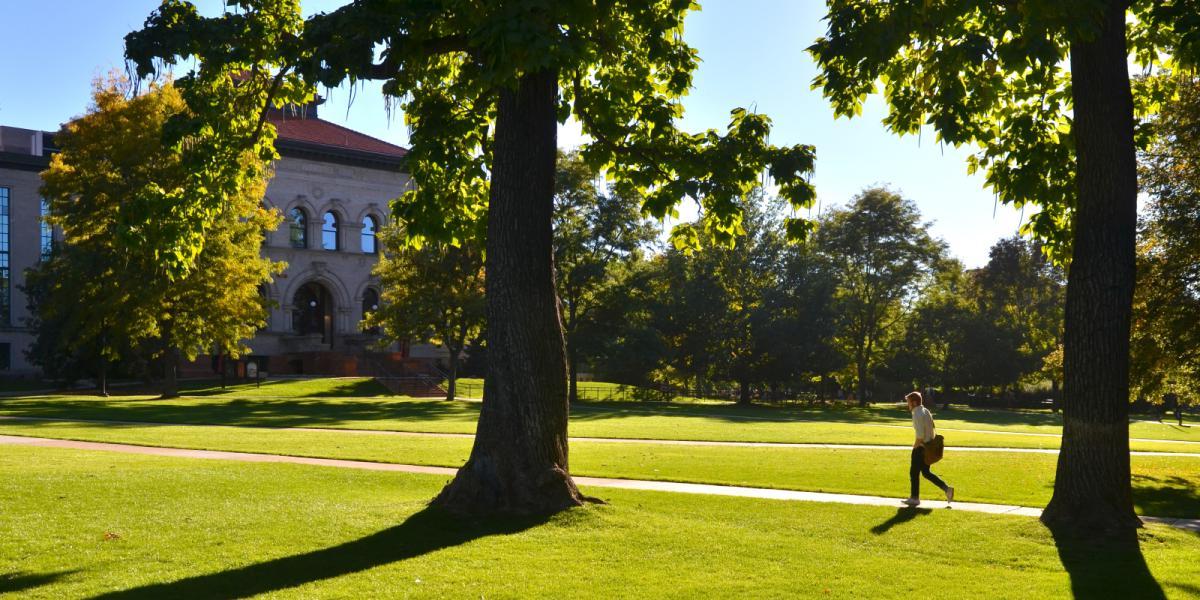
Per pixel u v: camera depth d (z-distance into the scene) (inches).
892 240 2829.7
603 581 375.9
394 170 2874.0
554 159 547.8
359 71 472.1
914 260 2824.8
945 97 519.2
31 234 2684.5
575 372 2529.5
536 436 525.0
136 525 466.0
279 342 2657.5
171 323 1731.1
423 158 587.2
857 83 583.8
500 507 510.3
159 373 2349.9
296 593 345.4
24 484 578.6
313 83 481.1
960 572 410.6
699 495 626.8
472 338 2282.2
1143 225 1008.2
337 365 2578.7
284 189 2662.4
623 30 601.9
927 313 3144.7
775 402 2950.3
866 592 370.0
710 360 2773.1
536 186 535.5
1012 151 644.1
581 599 348.5
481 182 667.4
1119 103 507.8
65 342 1649.9
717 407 2365.9
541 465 523.8
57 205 1646.2
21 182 2674.7
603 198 2418.8
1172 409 3095.5
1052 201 645.3
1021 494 679.7
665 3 589.9
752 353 2709.2
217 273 1667.1
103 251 1633.9
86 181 1596.9
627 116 661.3
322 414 1530.5
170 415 1387.8
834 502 609.0
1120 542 474.3
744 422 1596.9
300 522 482.9
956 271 3014.3
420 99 642.8
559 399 537.0
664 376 2984.7
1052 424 1952.5
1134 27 637.9
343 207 2778.1
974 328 3065.9
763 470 798.5
